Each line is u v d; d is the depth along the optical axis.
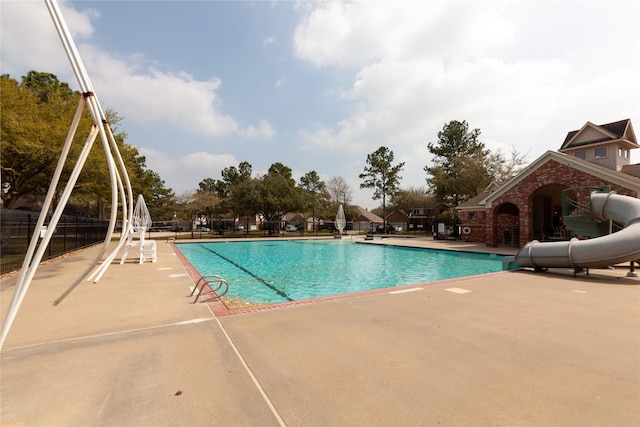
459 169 37.41
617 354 3.50
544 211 22.45
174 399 2.62
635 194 13.38
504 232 22.56
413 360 3.35
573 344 3.78
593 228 11.47
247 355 3.47
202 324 4.52
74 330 4.26
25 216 11.84
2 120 11.98
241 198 35.66
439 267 13.60
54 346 3.71
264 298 8.28
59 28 2.11
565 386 2.82
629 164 19.16
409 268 13.34
